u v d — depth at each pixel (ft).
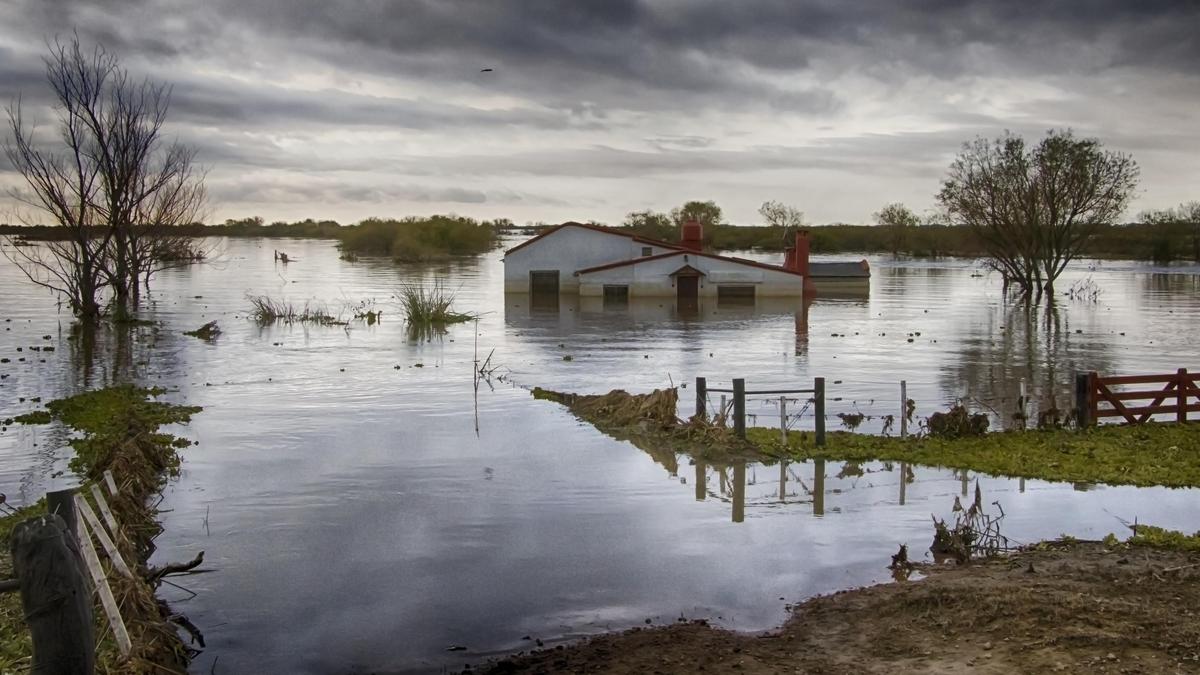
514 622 30.71
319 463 53.78
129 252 170.71
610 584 34.01
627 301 186.91
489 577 34.94
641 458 54.90
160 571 34.22
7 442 58.49
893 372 91.04
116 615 25.44
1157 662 23.91
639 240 199.11
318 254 467.52
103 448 51.52
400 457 55.36
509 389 82.17
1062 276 267.80
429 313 144.46
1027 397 75.97
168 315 154.61
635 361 99.91
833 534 39.47
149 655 26.32
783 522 41.42
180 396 78.02
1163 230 350.23
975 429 58.23
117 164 147.23
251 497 46.44
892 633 27.84
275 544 39.09
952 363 97.96
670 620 30.53
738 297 196.44
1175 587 30.45
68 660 19.12
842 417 64.13
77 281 143.95
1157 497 44.27
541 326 139.13
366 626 30.55
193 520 42.60
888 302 187.42
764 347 112.27
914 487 46.96
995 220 197.67
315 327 138.31
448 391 81.05
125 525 37.04
